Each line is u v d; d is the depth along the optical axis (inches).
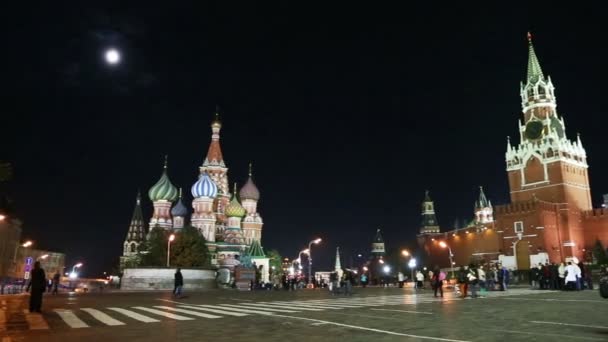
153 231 3186.5
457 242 4576.8
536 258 3309.5
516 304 948.0
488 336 508.1
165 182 4033.0
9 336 557.3
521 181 4042.8
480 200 6161.4
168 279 2412.6
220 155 4436.5
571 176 3875.5
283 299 1314.0
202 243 3139.8
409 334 534.6
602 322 613.0
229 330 594.2
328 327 613.0
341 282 1720.0
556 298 1111.0
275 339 512.4
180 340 512.1
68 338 536.7
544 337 493.0
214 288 2593.5
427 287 2293.3
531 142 4074.8
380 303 1073.5
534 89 4195.4
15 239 4456.2
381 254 7386.8
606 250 3250.5
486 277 1621.6
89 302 1190.9
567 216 3678.6
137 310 916.0
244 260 3176.7
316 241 3516.2
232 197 4379.9
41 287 887.7
